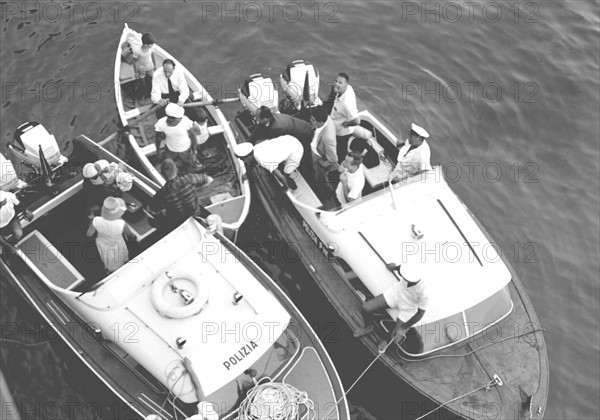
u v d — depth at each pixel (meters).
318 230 10.55
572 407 10.25
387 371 9.70
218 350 8.95
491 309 9.95
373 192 10.98
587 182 12.88
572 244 12.02
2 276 10.91
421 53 14.82
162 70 11.99
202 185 11.53
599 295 11.43
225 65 14.36
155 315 9.17
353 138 11.41
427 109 13.84
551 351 10.77
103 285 9.31
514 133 13.59
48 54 14.15
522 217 12.30
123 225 9.41
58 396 9.93
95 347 9.44
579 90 14.33
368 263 10.03
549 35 15.30
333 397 9.24
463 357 9.70
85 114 13.34
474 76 14.49
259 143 11.09
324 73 14.37
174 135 11.11
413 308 9.27
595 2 15.99
